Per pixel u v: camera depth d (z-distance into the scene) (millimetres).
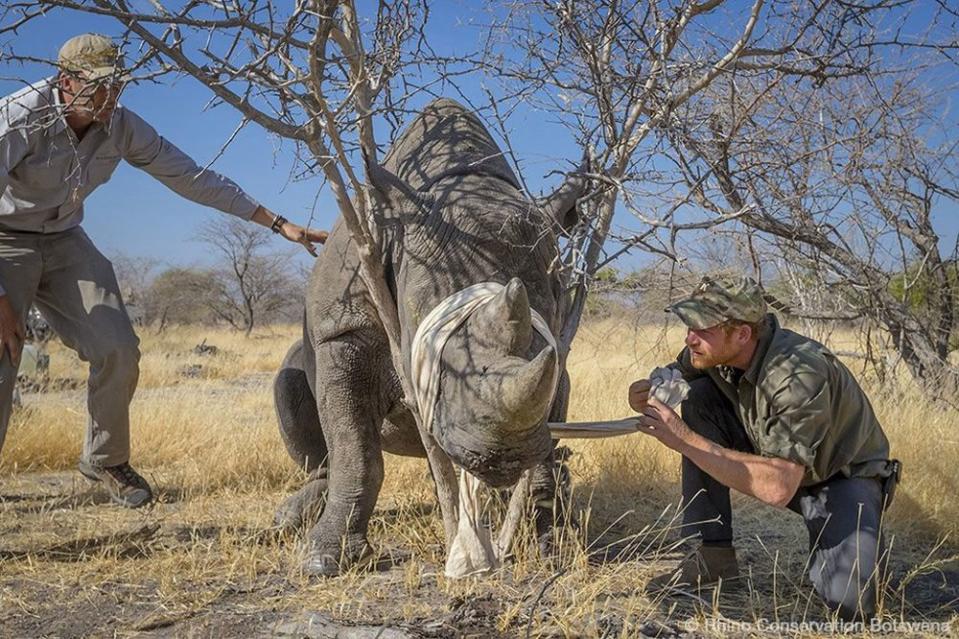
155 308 41406
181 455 7480
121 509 5707
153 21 3488
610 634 3482
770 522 5184
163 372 15969
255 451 6867
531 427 2859
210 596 3982
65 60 4535
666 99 4086
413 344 3326
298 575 4184
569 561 4094
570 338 3879
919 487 5328
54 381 13625
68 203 5121
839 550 3721
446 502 3934
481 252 3512
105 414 5410
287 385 5312
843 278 6652
